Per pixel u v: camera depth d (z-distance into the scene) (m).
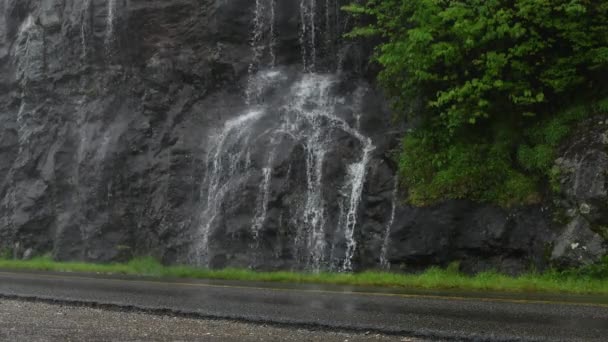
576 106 19.25
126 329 9.91
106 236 27.31
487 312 10.91
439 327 9.57
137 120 28.05
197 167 25.98
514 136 19.80
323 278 17.75
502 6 19.33
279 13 27.86
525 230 18.62
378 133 24.03
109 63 29.59
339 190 22.91
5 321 10.65
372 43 25.83
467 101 19.64
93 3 29.91
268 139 24.77
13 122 31.94
